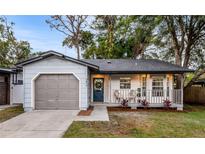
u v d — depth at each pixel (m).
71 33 26.89
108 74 15.06
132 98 14.74
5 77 15.65
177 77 17.30
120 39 24.59
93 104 14.52
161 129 7.73
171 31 17.34
